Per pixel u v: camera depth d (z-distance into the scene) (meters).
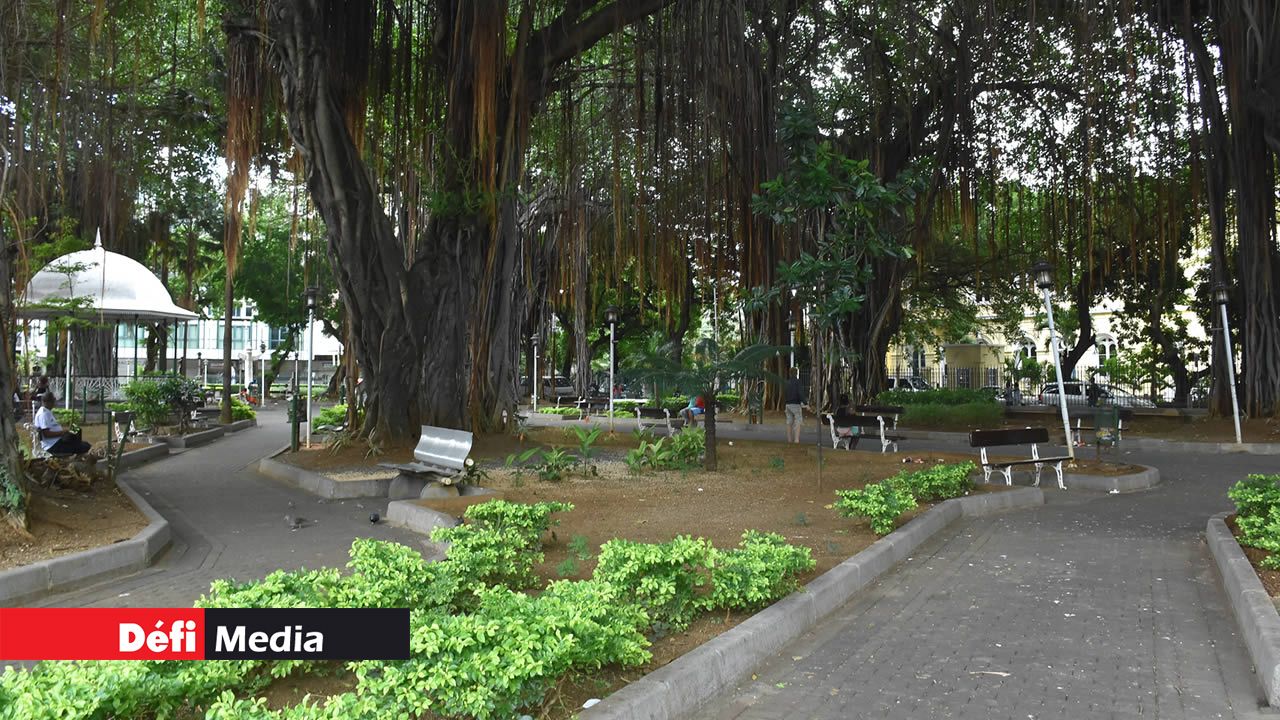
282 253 38.22
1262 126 21.12
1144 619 5.93
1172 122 22.77
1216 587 6.81
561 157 22.61
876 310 27.34
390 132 17.97
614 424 28.08
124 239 28.98
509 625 3.80
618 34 16.70
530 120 17.41
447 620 3.98
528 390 46.59
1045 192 26.36
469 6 15.27
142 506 9.69
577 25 16.80
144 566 7.56
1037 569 7.49
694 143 17.80
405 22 16.20
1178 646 5.34
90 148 15.01
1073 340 43.44
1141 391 37.88
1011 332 40.69
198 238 35.56
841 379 26.98
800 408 18.61
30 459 10.24
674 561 5.27
